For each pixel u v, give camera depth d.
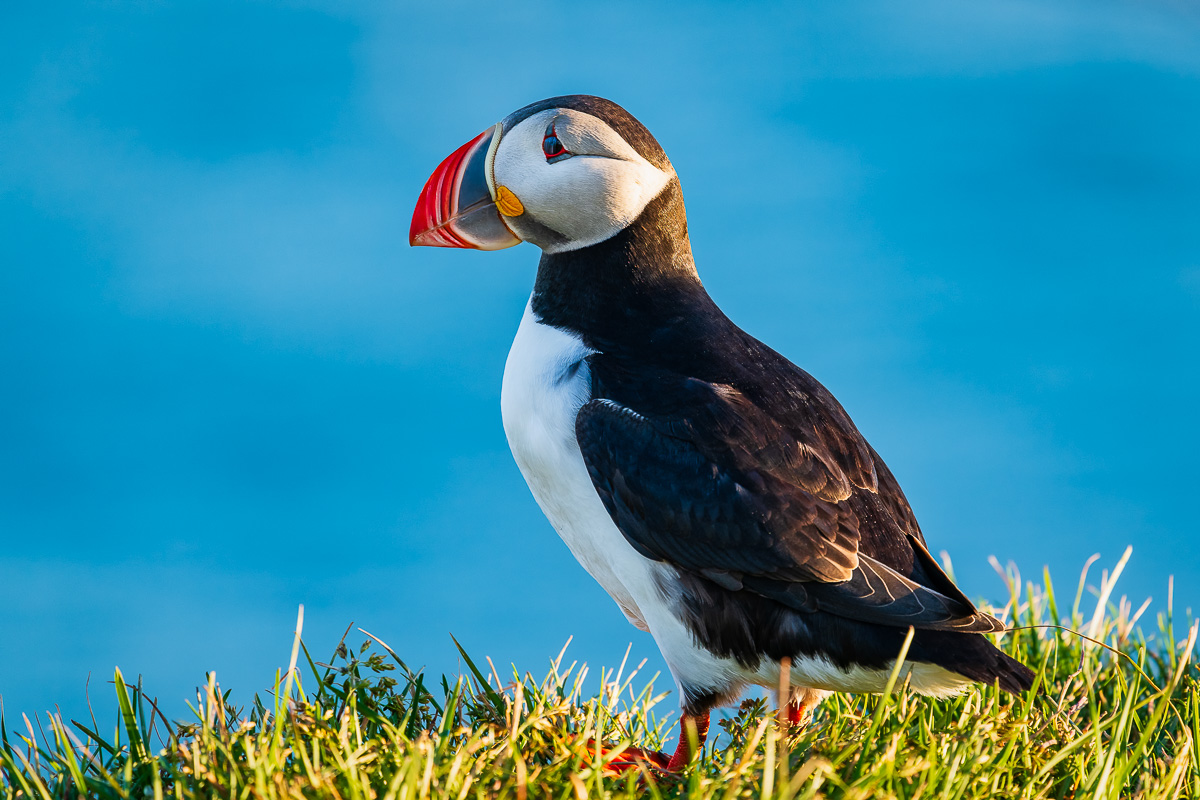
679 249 8.16
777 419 7.45
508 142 8.05
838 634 6.98
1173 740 7.21
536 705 6.82
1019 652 8.84
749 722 7.17
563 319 7.98
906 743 6.48
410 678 7.28
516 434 7.89
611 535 7.52
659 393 7.43
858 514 7.36
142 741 6.41
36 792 5.92
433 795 5.64
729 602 7.21
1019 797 6.21
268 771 5.78
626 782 6.16
